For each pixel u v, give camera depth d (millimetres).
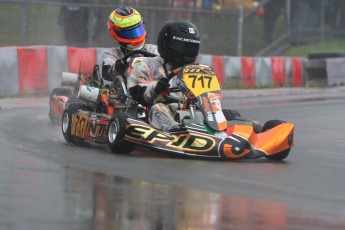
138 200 19609
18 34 56000
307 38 91438
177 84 27594
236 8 74500
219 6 74562
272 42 81812
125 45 33219
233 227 17234
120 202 19266
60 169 23844
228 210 18938
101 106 30766
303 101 57875
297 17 89875
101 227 16688
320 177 24750
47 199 19297
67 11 58781
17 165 24312
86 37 60062
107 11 61250
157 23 66062
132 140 26453
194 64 28062
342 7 95875
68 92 38969
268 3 81125
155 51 33812
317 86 75562
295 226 17672
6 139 30984
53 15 57938
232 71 67375
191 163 25797
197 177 23297
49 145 29719
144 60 29656
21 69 51469
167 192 20812
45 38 57656
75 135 30297
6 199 19172
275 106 52844
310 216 18797
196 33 29359
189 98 27219
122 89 29797
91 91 30438
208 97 27078
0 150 27578
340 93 67688
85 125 29625
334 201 20875
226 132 26953
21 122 37688
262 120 43469
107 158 26391
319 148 32531
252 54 78688
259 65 70250
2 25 55938
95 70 34000
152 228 16859
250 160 27672
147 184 21859
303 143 34125
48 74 52688
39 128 35562
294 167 26609
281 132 27703
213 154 26219
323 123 42812
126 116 26828
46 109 44594
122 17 33094
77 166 24531
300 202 20484
